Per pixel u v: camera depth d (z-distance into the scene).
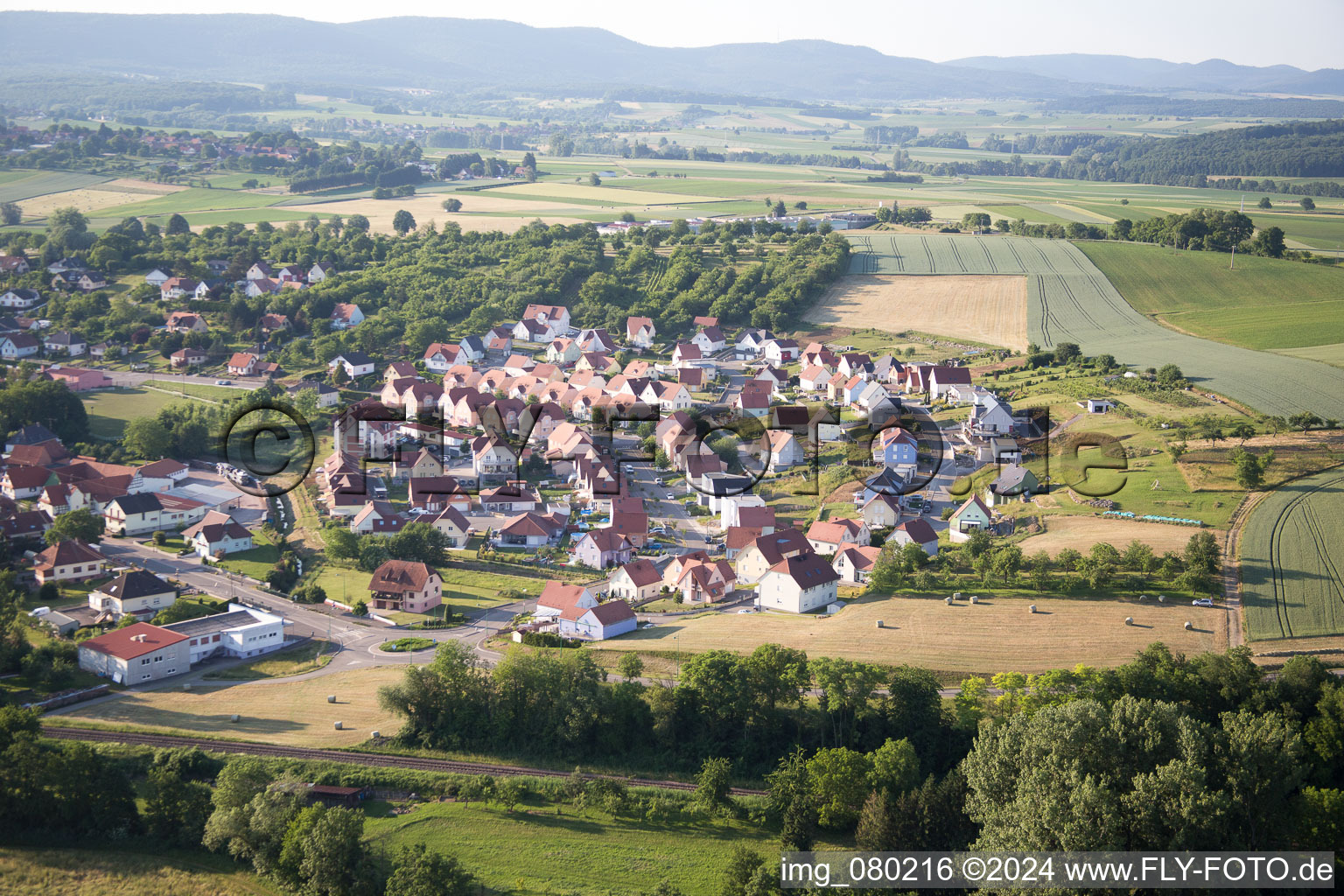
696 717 110.00
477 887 88.25
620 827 97.94
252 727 111.06
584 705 108.12
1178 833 82.81
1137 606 126.19
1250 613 122.19
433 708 111.00
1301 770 88.50
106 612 139.12
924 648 118.31
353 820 91.00
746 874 87.06
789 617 132.88
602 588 149.25
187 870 92.94
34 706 113.31
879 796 93.88
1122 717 91.12
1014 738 91.50
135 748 106.12
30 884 90.56
